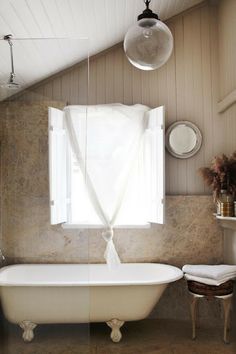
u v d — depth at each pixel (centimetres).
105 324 360
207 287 311
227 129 371
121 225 376
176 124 384
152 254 378
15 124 258
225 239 370
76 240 260
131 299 311
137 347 307
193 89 391
